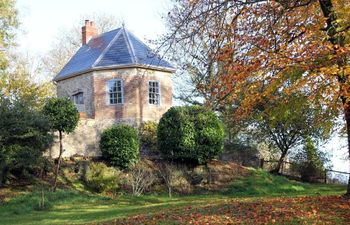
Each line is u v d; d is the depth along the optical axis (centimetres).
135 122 2655
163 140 2309
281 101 1116
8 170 1891
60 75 2994
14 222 1357
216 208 1222
